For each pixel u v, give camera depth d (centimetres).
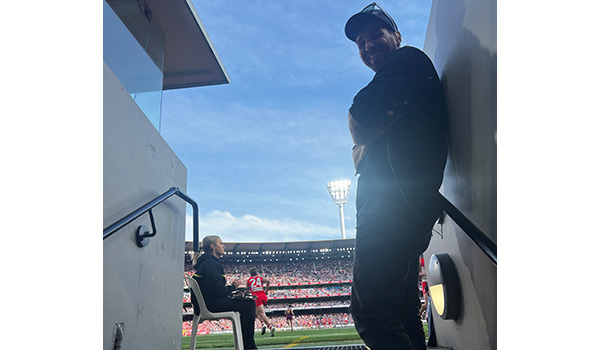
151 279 248
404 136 178
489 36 146
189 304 3338
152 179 253
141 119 238
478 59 161
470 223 160
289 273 4031
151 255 250
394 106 177
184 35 420
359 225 181
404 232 173
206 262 419
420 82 182
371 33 210
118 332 194
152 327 247
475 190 178
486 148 156
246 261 4122
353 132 191
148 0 355
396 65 183
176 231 306
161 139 274
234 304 430
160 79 363
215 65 484
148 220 247
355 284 177
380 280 170
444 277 229
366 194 183
